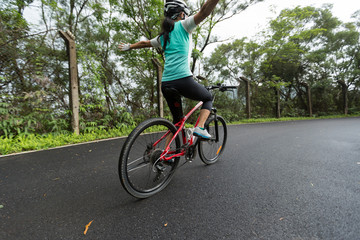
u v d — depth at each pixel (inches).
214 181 72.2
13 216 50.1
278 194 60.8
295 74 536.7
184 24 61.9
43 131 154.9
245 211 51.2
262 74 502.9
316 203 54.8
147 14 245.9
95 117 187.9
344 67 582.6
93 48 223.6
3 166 90.4
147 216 49.9
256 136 176.1
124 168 54.6
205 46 354.9
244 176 77.0
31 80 155.0
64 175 79.7
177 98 69.9
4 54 141.0
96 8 227.6
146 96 258.1
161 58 267.7
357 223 45.1
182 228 44.6
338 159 99.5
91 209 53.8
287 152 115.5
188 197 60.1
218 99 354.6
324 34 553.3
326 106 556.1
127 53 245.1
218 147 100.0
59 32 158.9
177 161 71.9
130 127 200.8
